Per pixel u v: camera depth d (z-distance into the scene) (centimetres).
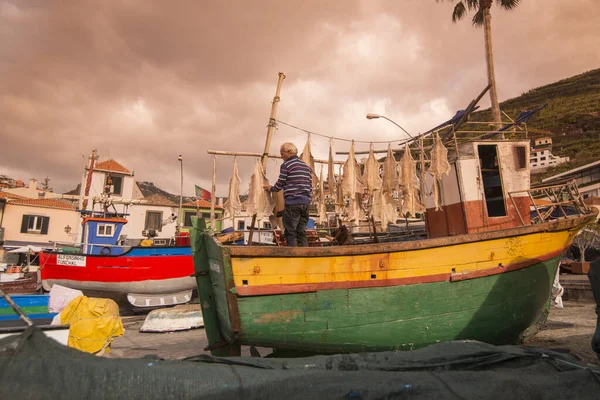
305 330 465
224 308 458
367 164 657
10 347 275
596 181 3772
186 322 948
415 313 498
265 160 607
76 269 1320
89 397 262
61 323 491
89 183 2281
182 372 292
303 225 526
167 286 1338
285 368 348
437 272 509
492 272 533
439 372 343
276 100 624
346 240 670
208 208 3022
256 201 564
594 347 432
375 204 657
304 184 523
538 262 566
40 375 264
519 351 406
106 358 296
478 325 529
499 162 700
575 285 1327
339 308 473
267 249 448
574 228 596
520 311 557
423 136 707
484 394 305
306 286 462
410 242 495
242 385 290
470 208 675
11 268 2120
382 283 486
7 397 250
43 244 2819
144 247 1317
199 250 511
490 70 1802
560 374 346
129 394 268
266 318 452
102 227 1523
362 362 371
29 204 2828
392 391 300
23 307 711
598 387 324
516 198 688
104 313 511
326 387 298
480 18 1967
